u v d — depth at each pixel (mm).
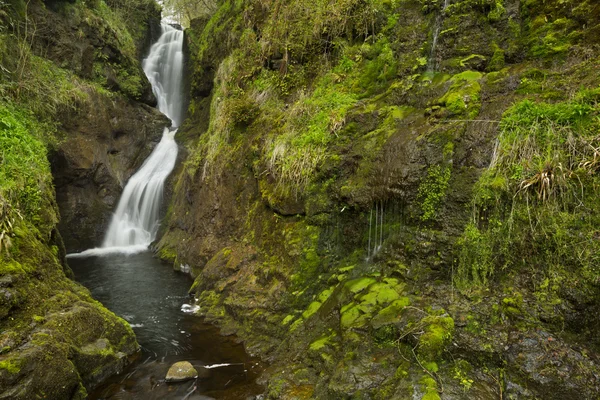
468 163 4559
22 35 10430
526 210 3916
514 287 3871
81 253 11602
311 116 6832
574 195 3715
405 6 7156
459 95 5109
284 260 6137
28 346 4215
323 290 5574
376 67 6910
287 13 8461
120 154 13203
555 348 3379
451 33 6141
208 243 8508
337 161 5879
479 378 3457
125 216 12969
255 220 7254
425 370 3578
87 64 12492
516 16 5742
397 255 4863
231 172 8305
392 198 5047
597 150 3703
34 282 4930
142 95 14367
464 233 4277
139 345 5875
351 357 3977
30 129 8891
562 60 4938
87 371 4840
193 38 15734
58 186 11352
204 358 5453
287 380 4379
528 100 4551
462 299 4059
